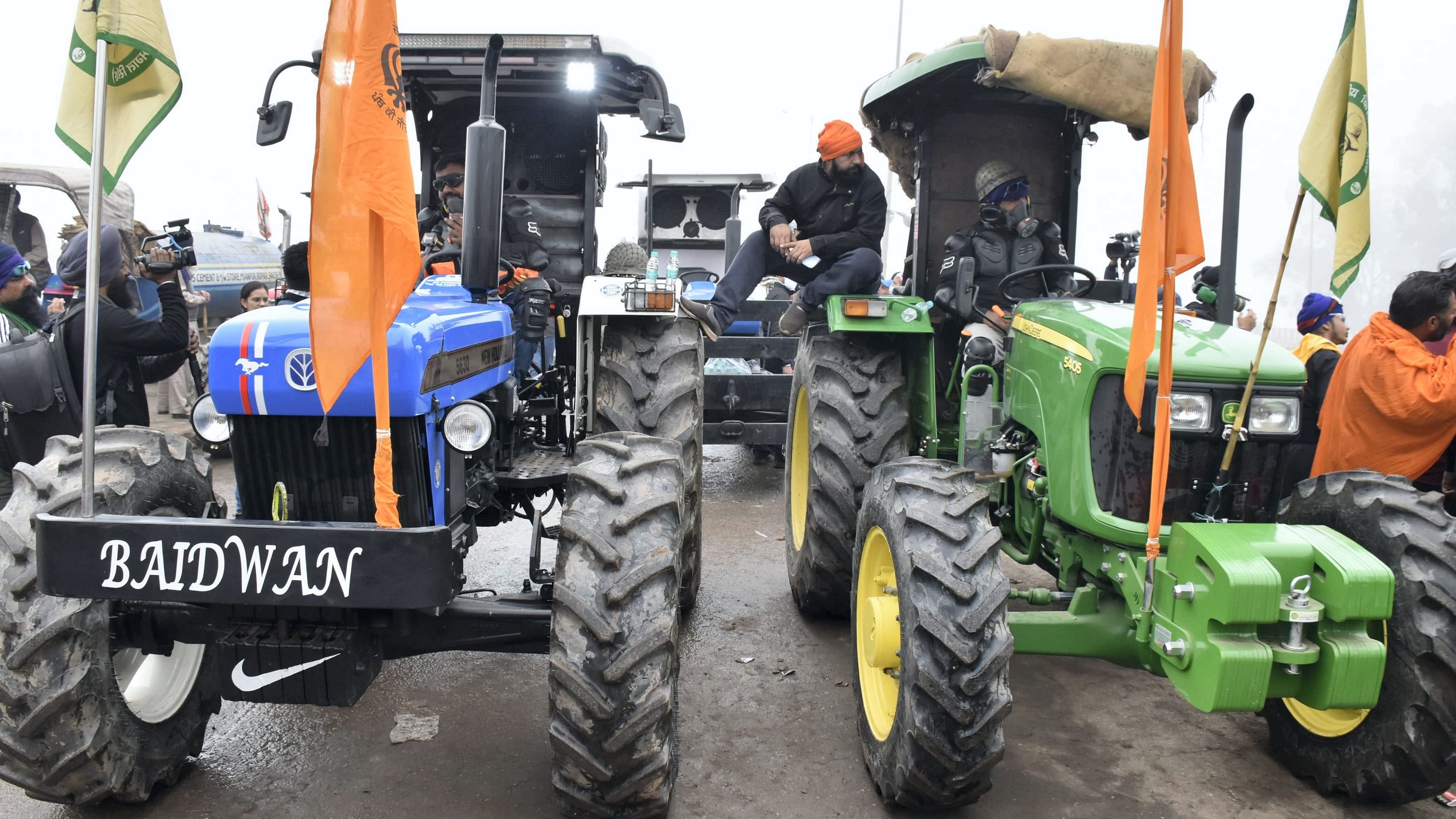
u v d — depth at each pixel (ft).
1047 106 13.92
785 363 24.88
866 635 10.09
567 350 16.51
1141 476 9.04
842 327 11.91
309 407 8.13
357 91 6.83
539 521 9.87
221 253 42.09
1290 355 9.14
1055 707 11.59
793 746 10.43
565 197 16.93
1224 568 7.66
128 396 13.74
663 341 13.01
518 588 15.55
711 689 11.85
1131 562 8.99
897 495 9.18
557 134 16.96
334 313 7.01
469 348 9.59
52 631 7.83
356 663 7.97
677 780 9.61
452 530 8.50
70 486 8.23
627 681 7.65
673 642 7.89
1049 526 10.69
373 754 10.12
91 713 8.16
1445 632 7.98
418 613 8.71
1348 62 8.32
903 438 12.09
